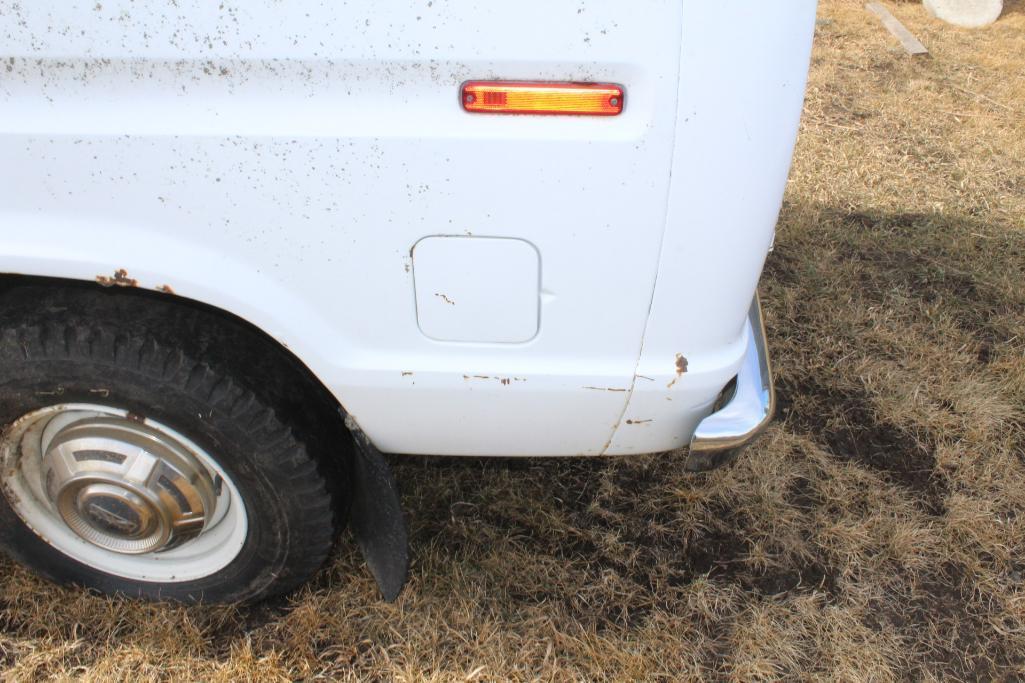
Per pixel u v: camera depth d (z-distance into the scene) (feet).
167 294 5.54
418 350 5.26
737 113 4.39
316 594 7.07
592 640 6.89
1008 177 15.11
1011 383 10.09
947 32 22.11
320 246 4.84
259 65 4.32
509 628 6.96
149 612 6.81
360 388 5.44
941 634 7.29
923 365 10.35
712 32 4.17
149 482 5.87
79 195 4.73
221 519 6.43
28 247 4.91
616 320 5.06
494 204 4.62
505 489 8.20
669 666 6.79
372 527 6.64
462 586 7.22
